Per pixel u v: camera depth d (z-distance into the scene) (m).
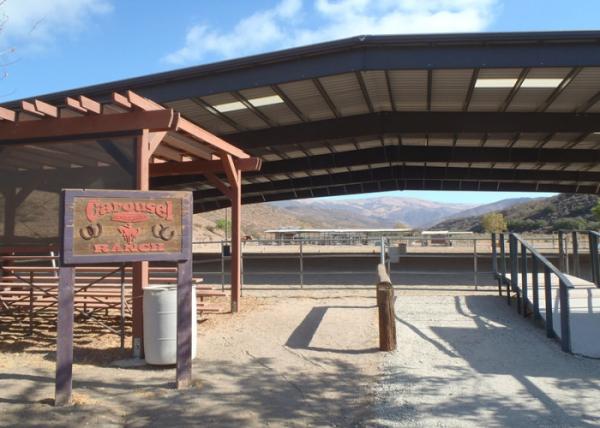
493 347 7.23
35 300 8.76
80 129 7.33
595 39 10.76
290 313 9.74
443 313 9.45
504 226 105.69
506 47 11.22
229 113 15.15
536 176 25.12
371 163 22.12
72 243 5.21
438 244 45.91
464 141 20.27
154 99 13.13
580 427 4.54
